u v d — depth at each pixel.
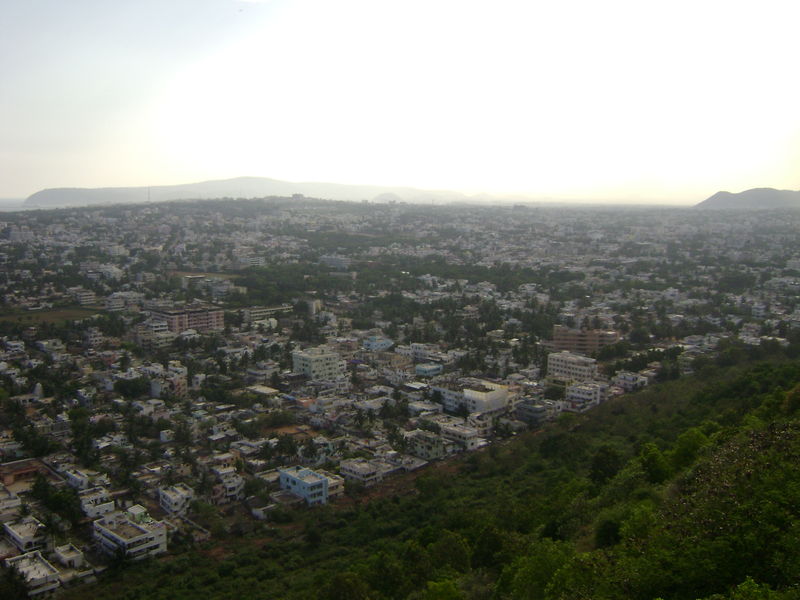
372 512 176.75
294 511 176.62
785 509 88.00
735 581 81.38
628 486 141.75
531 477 191.88
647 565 84.25
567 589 89.25
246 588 140.50
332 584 122.00
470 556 137.00
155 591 141.00
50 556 154.00
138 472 195.00
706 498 97.94
